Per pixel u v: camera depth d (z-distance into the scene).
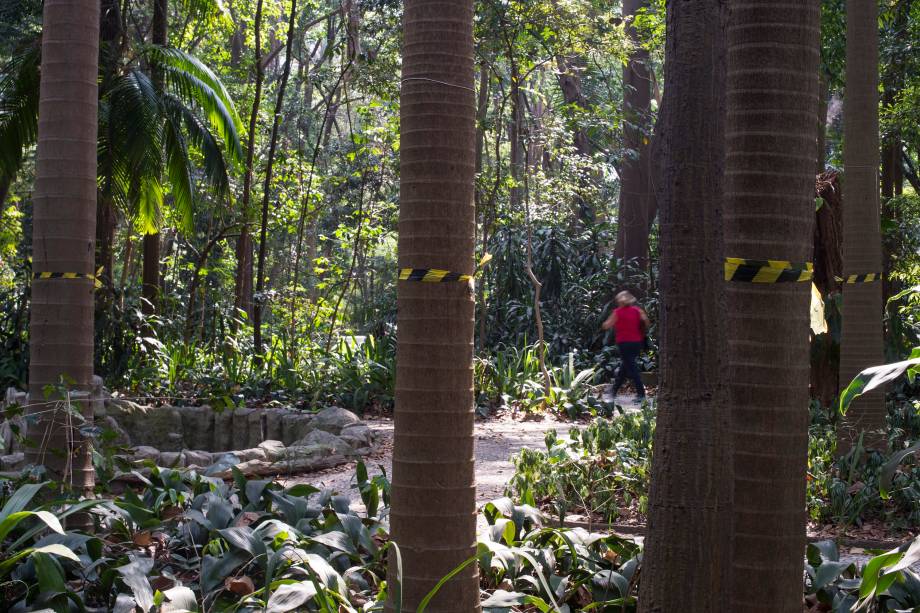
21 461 7.28
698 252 2.86
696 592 2.84
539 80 26.91
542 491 6.97
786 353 3.11
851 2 7.80
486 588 4.39
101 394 10.09
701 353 2.86
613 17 18.39
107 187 13.05
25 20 16.97
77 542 4.27
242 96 19.28
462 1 3.16
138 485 7.33
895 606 3.91
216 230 18.23
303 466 8.59
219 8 15.91
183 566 4.70
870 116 7.70
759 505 3.10
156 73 13.98
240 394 12.49
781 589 3.09
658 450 2.93
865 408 7.56
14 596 4.24
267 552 4.22
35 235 5.25
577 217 23.78
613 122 19.52
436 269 3.11
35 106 12.98
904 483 6.57
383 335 16.83
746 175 3.13
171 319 15.41
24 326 13.46
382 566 4.65
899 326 12.91
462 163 3.14
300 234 17.98
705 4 2.87
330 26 23.14
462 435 3.14
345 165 20.89
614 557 4.79
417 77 3.14
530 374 14.16
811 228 3.19
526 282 19.88
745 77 3.14
